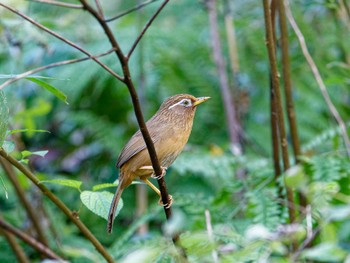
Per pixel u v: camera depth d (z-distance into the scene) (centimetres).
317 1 1205
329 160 941
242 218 1029
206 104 1410
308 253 500
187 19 1545
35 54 1316
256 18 1530
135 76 1374
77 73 1348
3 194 1166
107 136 1395
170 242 605
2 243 1094
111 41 600
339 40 1409
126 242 1002
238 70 1380
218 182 1288
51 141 1471
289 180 614
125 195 1327
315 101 1370
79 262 1035
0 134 639
